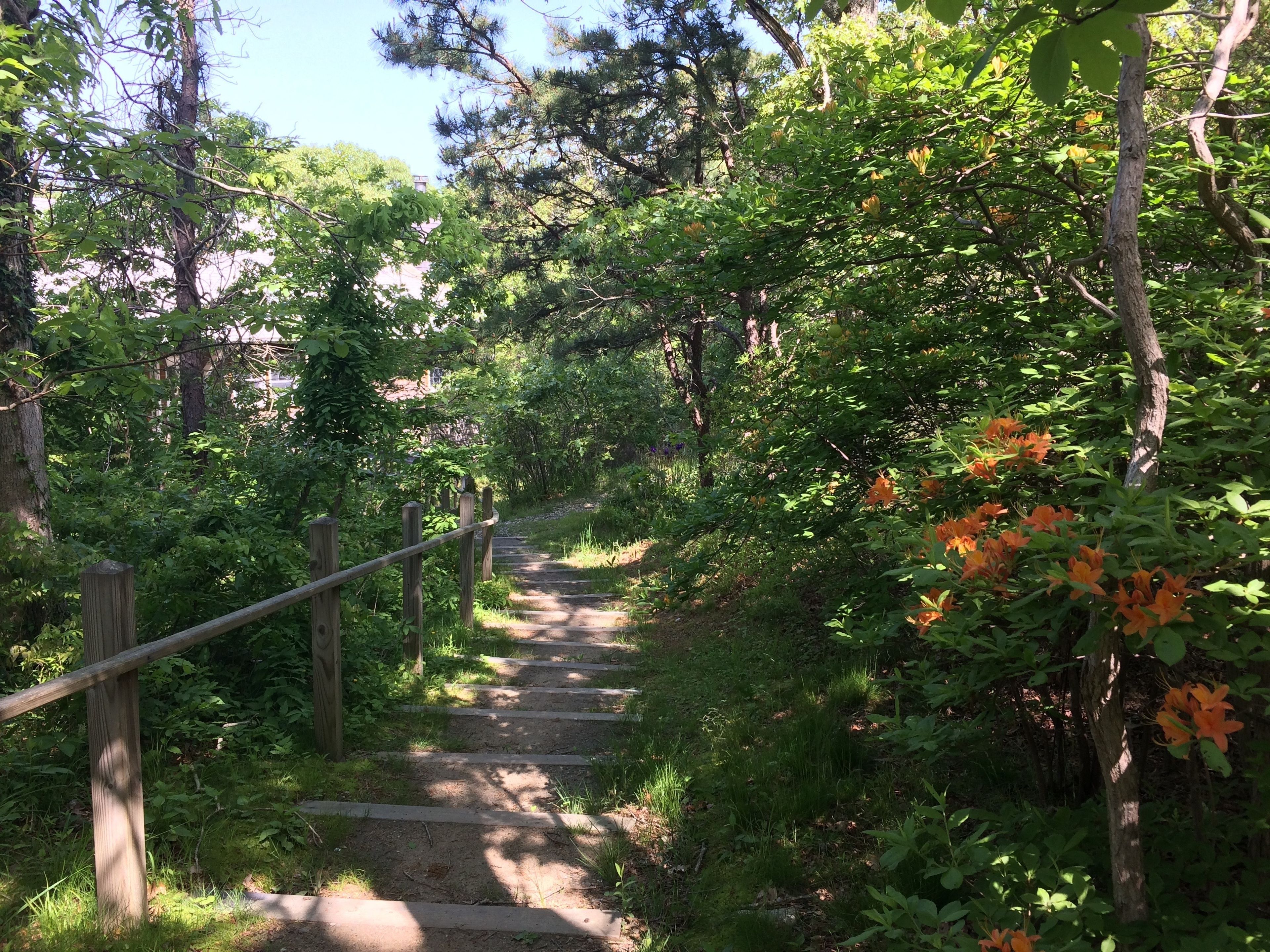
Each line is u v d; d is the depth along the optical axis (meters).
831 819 3.23
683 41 9.77
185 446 8.63
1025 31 3.00
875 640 2.80
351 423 8.22
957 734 2.52
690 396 12.91
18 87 4.16
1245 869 2.01
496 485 16.52
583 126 11.42
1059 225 3.60
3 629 3.99
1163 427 1.77
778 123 3.82
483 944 2.67
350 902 2.84
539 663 6.03
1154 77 3.45
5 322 4.78
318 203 7.83
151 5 5.86
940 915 1.94
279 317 5.04
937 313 4.32
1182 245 3.33
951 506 2.54
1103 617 1.71
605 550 10.95
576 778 4.01
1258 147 3.24
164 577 4.07
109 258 8.29
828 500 4.52
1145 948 1.77
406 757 4.18
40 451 4.92
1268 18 3.41
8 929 2.46
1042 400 2.93
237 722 4.01
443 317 10.15
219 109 8.98
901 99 3.33
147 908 2.66
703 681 5.25
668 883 3.05
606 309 12.30
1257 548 1.51
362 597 6.40
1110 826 1.87
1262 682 1.93
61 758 3.31
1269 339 2.14
